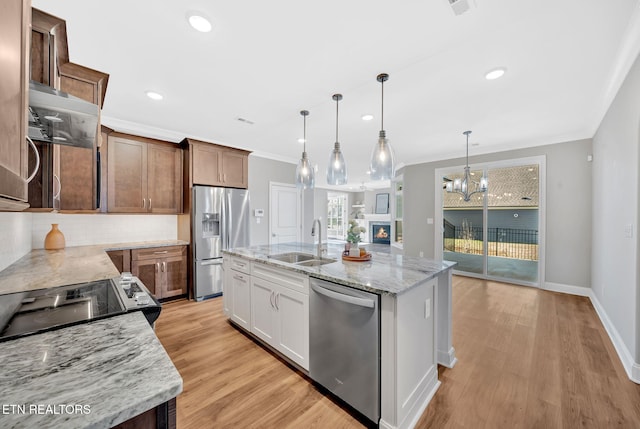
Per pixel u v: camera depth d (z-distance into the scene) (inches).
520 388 72.2
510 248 183.5
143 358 29.0
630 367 76.5
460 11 60.8
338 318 66.1
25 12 29.1
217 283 152.9
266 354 90.6
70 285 57.1
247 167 172.7
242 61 80.9
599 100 107.5
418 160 219.5
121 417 20.9
